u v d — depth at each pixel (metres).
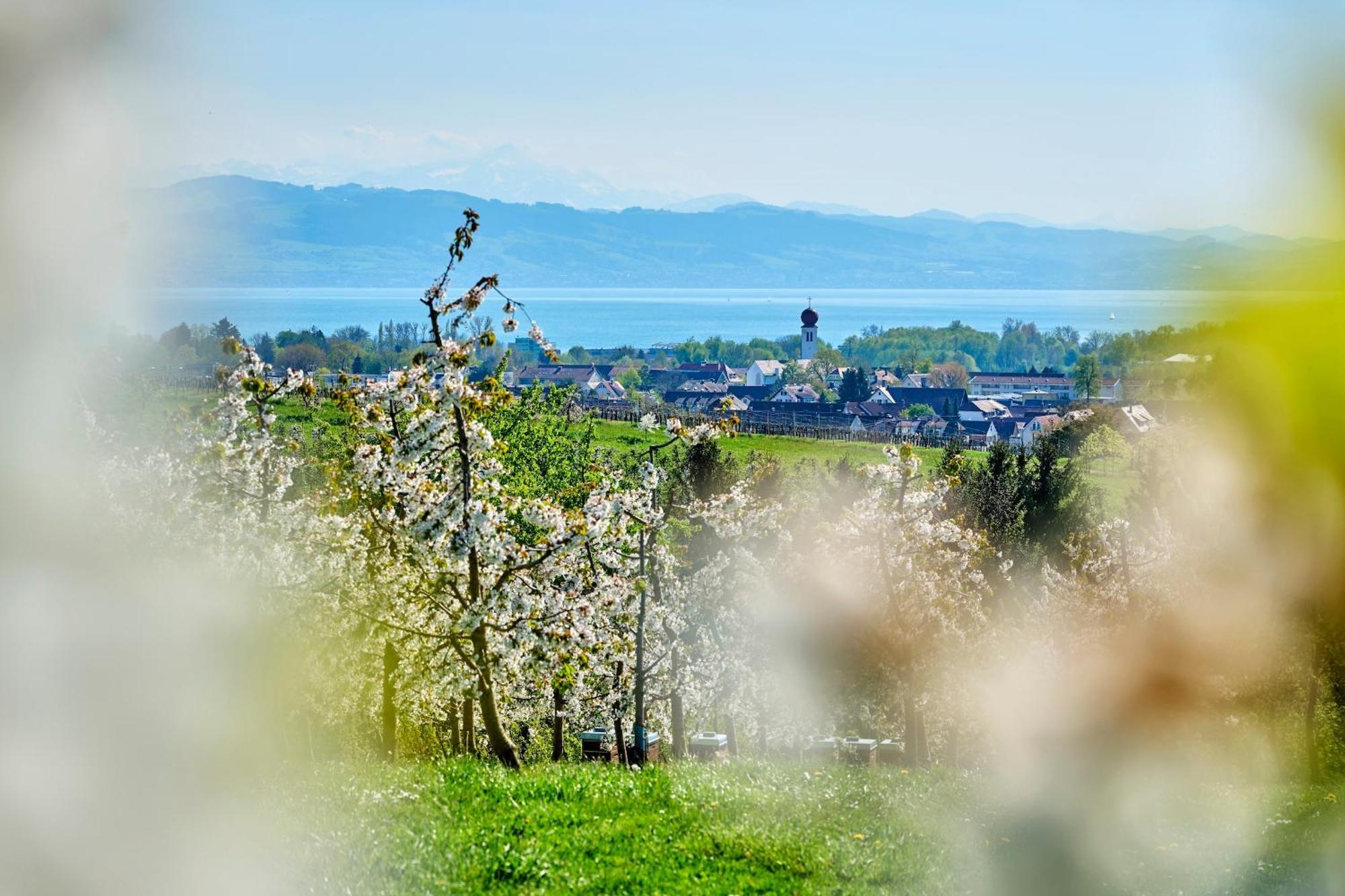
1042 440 71.31
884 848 16.89
